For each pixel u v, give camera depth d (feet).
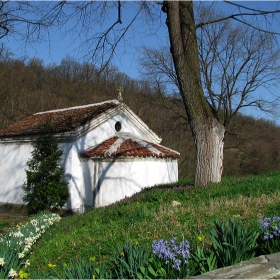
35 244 26.37
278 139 116.47
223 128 37.29
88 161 53.01
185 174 103.60
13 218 53.06
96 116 56.34
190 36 35.63
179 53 35.42
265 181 35.27
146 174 55.01
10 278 15.37
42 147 52.54
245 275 11.21
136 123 64.64
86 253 20.83
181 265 12.97
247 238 13.92
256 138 106.52
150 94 86.79
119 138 57.82
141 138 62.23
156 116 103.24
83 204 52.80
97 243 22.45
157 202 33.01
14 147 63.52
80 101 101.45
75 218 34.17
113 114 60.08
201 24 36.24
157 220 25.34
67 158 53.42
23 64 120.37
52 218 37.55
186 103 36.45
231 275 11.35
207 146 36.29
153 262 13.30
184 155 103.96
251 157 116.06
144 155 54.39
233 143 107.24
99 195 51.08
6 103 109.70
